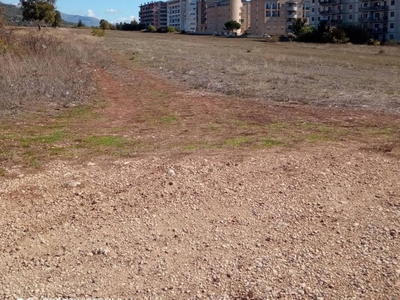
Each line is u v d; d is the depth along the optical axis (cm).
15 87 1105
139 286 322
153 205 452
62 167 568
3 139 704
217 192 480
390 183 500
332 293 308
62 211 441
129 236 393
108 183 511
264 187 492
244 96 1248
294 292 311
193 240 386
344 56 3875
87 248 374
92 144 685
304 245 374
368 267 338
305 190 483
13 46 1569
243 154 615
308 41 7262
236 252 366
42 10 4644
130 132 777
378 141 696
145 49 3759
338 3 8031
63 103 1059
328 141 696
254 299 304
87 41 4028
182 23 16138
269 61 2802
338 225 406
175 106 1071
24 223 416
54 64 1452
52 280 330
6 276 335
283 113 977
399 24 7156
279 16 10544
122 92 1305
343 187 490
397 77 1998
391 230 391
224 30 11938
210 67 2161
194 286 321
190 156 609
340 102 1148
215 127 816
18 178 524
